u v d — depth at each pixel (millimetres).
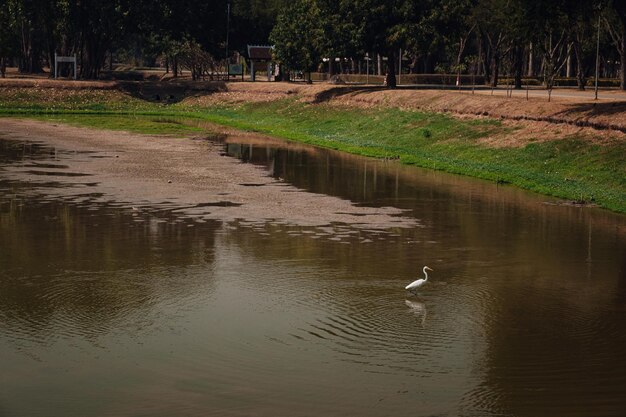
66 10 84062
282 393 13250
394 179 36781
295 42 81438
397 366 14453
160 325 16359
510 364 14625
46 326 16203
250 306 17672
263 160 42844
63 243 23109
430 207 29922
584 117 42000
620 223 27438
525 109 47219
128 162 40312
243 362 14500
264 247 23031
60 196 30438
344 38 67062
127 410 12586
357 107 64500
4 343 15234
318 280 19828
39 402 12836
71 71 94500
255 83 82000
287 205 29609
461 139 47281
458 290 19266
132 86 83688
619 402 13102
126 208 28344
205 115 71438
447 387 13609
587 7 46625
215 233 24656
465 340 15805
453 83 84000
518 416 12602
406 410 12727
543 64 99062
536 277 20562
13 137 51344
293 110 69562
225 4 95562
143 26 89812
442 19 65312
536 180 35781
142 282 19328
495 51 80000
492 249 23469
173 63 110625
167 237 24000
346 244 23703
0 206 28375
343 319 16922
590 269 21406
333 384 13633
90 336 15680
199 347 15188
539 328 16609
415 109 57406
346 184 34969
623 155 36531
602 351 15328
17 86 79000
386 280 19969
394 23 67375
